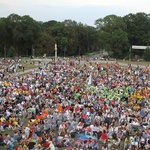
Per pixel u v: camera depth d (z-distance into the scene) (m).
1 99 38.22
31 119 32.72
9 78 55.78
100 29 156.88
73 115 33.56
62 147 27.88
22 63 94.50
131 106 40.47
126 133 29.95
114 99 41.78
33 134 27.89
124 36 137.88
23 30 141.38
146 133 28.52
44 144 25.77
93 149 26.36
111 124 31.72
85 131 30.84
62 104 37.94
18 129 30.17
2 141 27.30
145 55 127.44
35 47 143.25
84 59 120.56
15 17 143.50
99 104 38.22
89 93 45.72
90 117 33.00
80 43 173.25
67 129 30.83
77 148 25.67
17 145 27.28
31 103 37.72
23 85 47.78
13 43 144.12
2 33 139.25
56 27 155.38
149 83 55.53
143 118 33.34
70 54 160.88
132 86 51.78
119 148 28.22
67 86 49.28
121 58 140.12
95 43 189.62
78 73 65.81
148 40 148.25
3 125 31.47
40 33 145.00
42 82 51.97
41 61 101.62
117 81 56.44
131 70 74.25
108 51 141.25
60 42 151.50
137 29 151.25
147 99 43.47
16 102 38.50
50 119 32.16
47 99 40.41
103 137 28.58
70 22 186.00
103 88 49.91
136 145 27.19
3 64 83.94
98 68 76.62
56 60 96.31
